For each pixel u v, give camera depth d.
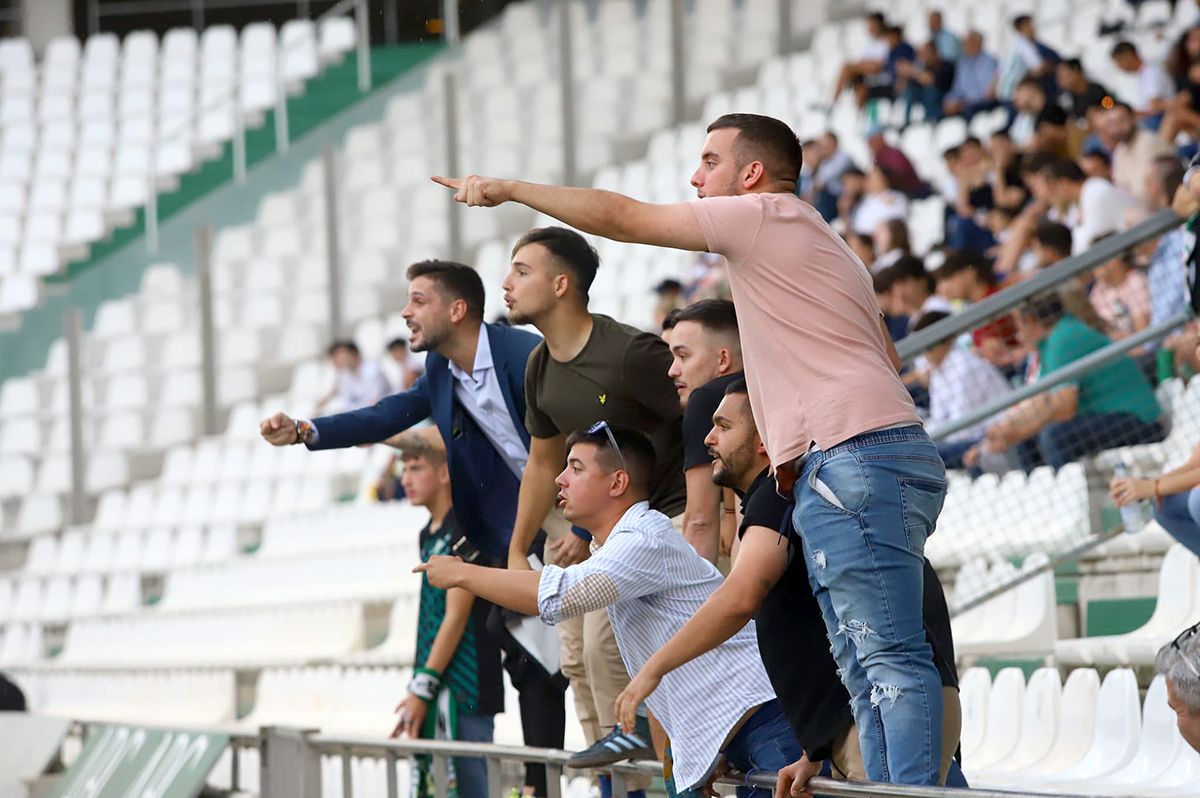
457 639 13.55
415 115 44.72
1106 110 24.98
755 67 42.94
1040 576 15.93
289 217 43.22
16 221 48.72
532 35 46.59
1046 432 16.94
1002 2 37.94
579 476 10.44
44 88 56.28
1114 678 12.98
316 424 13.22
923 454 8.55
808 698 9.03
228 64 55.81
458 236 38.47
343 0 61.09
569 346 11.57
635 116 41.78
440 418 12.92
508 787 13.77
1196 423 16.55
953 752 8.91
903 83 34.03
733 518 11.70
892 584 8.35
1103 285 18.33
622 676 11.49
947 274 20.80
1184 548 14.62
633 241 8.60
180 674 25.98
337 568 27.77
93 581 33.94
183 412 38.56
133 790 19.08
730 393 9.46
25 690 30.61
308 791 14.59
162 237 43.00
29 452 39.44
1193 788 11.61
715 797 10.16
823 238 8.77
